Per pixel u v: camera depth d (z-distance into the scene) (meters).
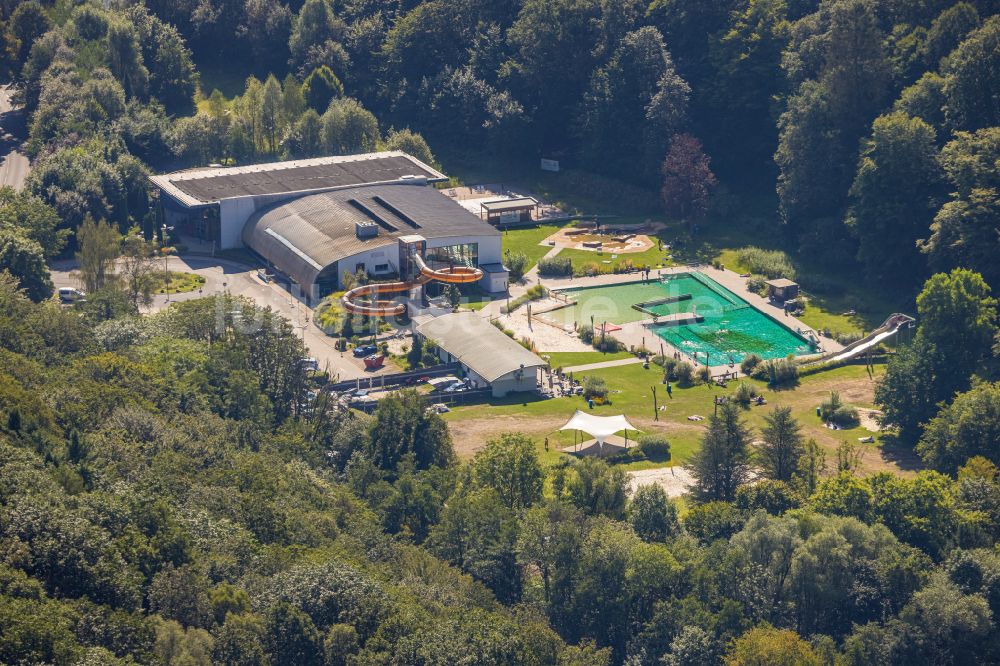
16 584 175.88
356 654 189.88
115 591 185.25
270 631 188.00
